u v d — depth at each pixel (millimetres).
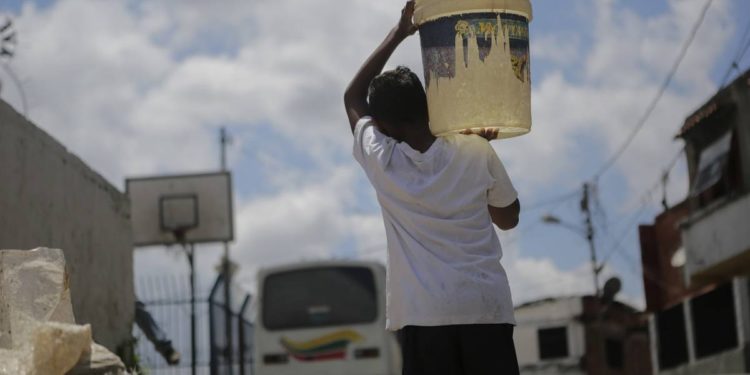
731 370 29156
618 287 33031
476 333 3881
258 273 21328
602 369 48750
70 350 5074
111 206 12461
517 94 4113
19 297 5508
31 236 9484
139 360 12727
